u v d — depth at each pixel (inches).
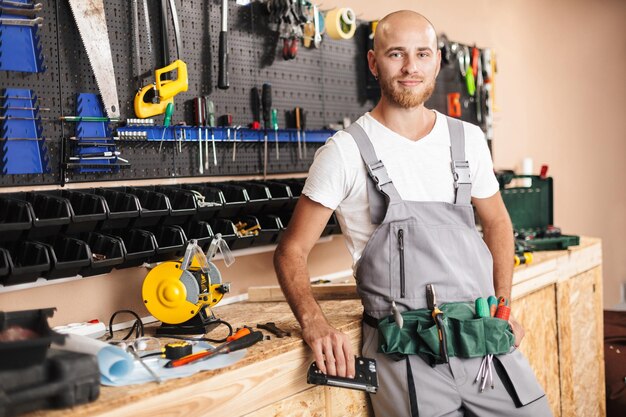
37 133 81.3
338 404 82.7
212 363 68.2
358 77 127.7
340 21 117.6
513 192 141.6
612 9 213.3
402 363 79.8
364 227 82.8
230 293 104.3
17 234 73.4
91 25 84.9
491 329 78.1
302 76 116.6
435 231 80.4
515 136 180.9
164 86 91.5
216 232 93.6
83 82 85.7
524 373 81.7
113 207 83.0
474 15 165.0
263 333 80.2
